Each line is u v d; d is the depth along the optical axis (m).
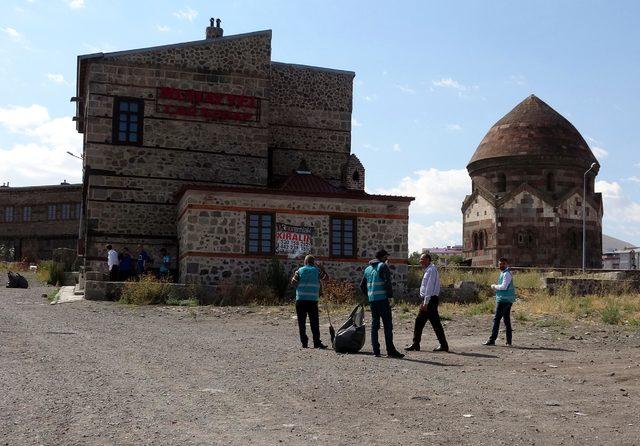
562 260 48.47
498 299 15.20
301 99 35.03
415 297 26.89
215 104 31.16
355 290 26.25
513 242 48.91
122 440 6.36
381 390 9.16
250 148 31.53
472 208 51.88
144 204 29.97
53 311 20.20
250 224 25.83
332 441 6.52
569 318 21.05
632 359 12.91
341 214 26.66
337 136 35.41
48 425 6.79
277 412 7.69
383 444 6.46
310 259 14.30
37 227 56.88
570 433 7.04
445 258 59.50
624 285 29.39
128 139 29.95
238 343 14.09
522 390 9.46
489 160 51.09
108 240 29.45
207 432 6.73
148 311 20.92
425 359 12.64
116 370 10.03
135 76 30.11
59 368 10.01
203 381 9.41
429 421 7.44
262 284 25.14
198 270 25.20
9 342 12.73
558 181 49.62
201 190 25.38
